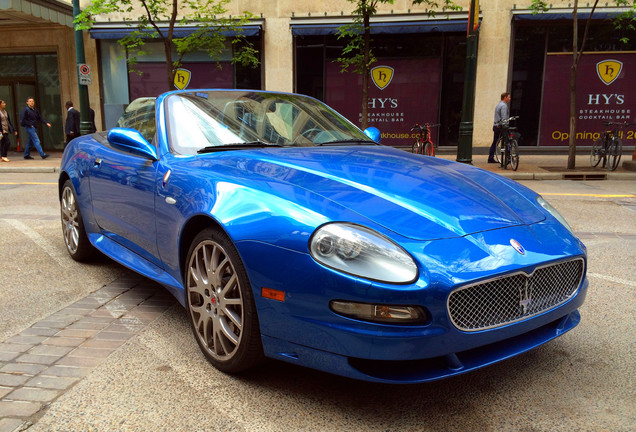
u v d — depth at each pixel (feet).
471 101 33.78
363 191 7.27
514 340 7.16
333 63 48.78
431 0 45.85
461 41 47.03
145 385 7.31
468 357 6.65
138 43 40.34
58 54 52.60
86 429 6.24
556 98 47.50
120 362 8.00
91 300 10.82
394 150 10.60
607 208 22.88
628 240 16.93
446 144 48.98
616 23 39.68
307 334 6.43
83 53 41.63
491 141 47.93
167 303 10.69
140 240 10.03
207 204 7.58
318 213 6.62
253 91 11.73
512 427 6.46
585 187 30.07
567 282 7.38
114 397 6.98
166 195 8.73
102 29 49.75
